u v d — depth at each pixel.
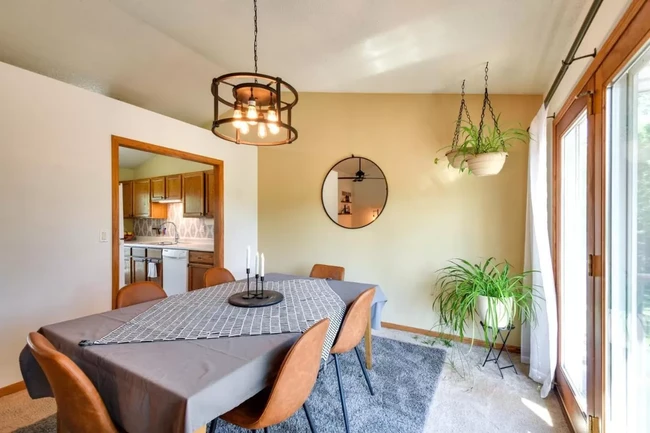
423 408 1.95
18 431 1.71
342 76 2.93
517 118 2.82
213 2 1.98
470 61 2.33
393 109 3.33
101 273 2.52
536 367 2.28
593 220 1.48
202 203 4.36
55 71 2.72
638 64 1.16
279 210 3.97
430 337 3.11
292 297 1.99
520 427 1.79
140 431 1.01
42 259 2.20
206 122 4.02
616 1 1.22
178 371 1.04
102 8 2.10
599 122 1.41
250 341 1.29
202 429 1.03
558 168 2.15
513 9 1.70
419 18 1.90
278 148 3.96
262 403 1.34
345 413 1.73
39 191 2.18
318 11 1.96
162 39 2.47
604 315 1.39
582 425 1.62
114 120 2.62
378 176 3.40
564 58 2.02
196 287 4.13
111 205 2.58
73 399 1.04
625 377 1.29
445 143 3.11
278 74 2.96
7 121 2.03
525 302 2.47
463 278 2.96
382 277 3.39
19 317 2.09
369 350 2.43
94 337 1.31
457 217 3.05
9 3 2.01
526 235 2.63
